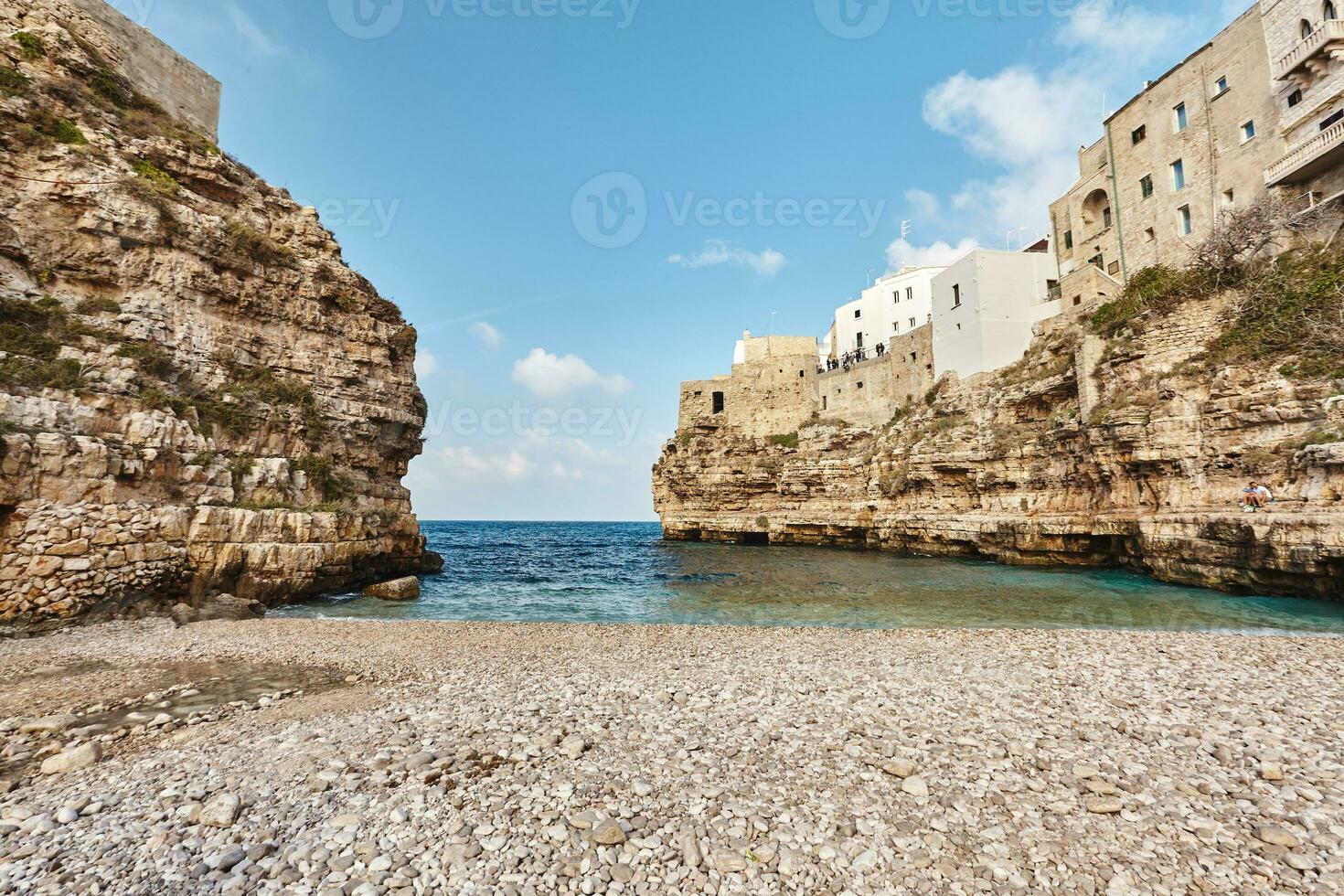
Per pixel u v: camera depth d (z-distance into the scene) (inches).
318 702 461.7
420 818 281.4
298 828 273.6
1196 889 228.5
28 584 684.1
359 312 1400.1
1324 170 1193.4
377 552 1173.7
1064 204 1968.5
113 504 767.7
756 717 418.6
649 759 347.9
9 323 851.4
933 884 233.8
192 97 1359.5
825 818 281.1
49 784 316.2
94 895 225.1
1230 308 1099.9
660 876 240.1
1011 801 294.7
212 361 1085.8
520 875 239.8
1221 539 959.6
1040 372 1658.5
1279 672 513.7
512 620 906.7
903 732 386.0
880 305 3223.4
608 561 2113.7
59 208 968.9
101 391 834.8
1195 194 1502.2
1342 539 778.8
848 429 2576.3
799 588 1256.8
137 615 767.1
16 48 1017.5
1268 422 960.3
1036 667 547.2
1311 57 1215.6
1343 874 232.5
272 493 1007.0
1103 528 1251.2
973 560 1664.6
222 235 1138.7
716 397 3213.6
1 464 684.7
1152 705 430.6
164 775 327.3
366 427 1355.8
